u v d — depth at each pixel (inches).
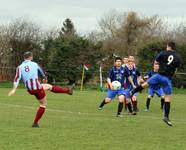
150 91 940.0
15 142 467.2
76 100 1160.2
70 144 460.1
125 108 888.3
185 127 620.4
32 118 700.7
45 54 2027.6
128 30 2942.9
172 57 620.1
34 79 577.9
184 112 907.4
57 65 1936.5
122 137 514.0
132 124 645.9
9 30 2186.3
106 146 452.1
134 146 455.8
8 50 2140.7
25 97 1212.5
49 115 763.4
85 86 1883.6
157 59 631.8
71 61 1947.6
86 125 621.9
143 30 2965.1
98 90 1720.0
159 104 1123.3
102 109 917.8
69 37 2036.2
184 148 448.5
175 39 2984.7
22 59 2153.1
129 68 869.8
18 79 579.5
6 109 861.8
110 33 3105.3
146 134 542.0
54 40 2011.6
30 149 429.4
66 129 574.6
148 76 887.7
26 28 2231.8
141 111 925.8
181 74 1823.3
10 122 643.5
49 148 436.1
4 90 1561.3
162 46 1903.3
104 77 1911.9
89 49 1991.9
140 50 1955.0
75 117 737.6
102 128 591.5
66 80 1920.5
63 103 1056.2
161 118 757.9
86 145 455.8
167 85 623.8
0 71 2014.0
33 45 2174.0
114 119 716.0
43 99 589.0
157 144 470.0
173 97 1432.1
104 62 2062.0
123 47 2861.7
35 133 531.8
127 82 821.2
